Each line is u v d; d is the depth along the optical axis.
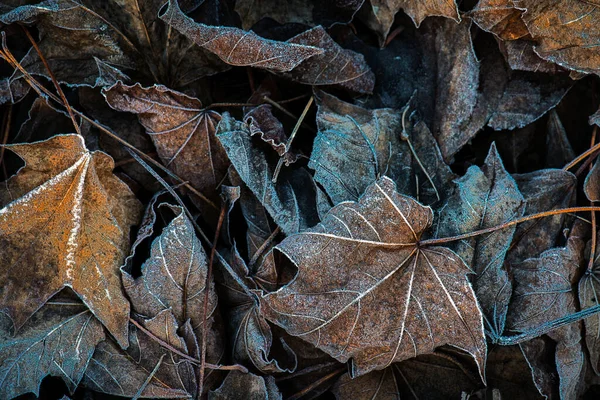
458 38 0.74
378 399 0.72
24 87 0.73
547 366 0.72
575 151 0.74
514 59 0.73
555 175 0.73
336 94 0.74
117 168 0.72
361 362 0.70
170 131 0.72
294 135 0.72
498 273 0.71
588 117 0.74
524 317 0.72
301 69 0.73
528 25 0.72
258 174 0.71
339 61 0.73
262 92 0.74
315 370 0.72
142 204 0.72
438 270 0.70
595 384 0.73
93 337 0.70
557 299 0.72
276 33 0.74
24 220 0.70
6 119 0.73
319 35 0.73
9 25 0.72
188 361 0.71
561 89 0.74
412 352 0.70
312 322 0.70
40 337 0.70
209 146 0.72
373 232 0.70
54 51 0.72
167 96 0.72
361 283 0.70
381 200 0.70
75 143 0.70
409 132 0.73
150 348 0.71
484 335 0.70
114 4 0.72
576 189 0.73
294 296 0.69
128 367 0.71
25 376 0.70
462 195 0.72
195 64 0.73
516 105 0.74
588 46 0.72
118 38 0.73
